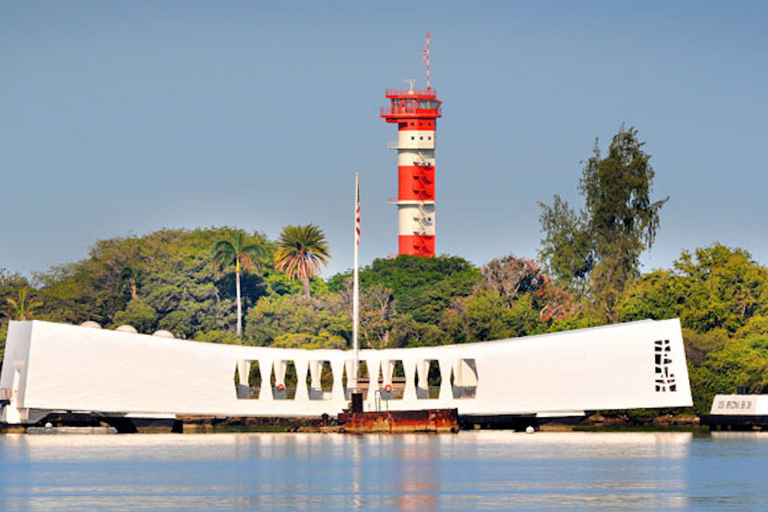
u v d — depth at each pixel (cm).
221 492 16600
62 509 15150
